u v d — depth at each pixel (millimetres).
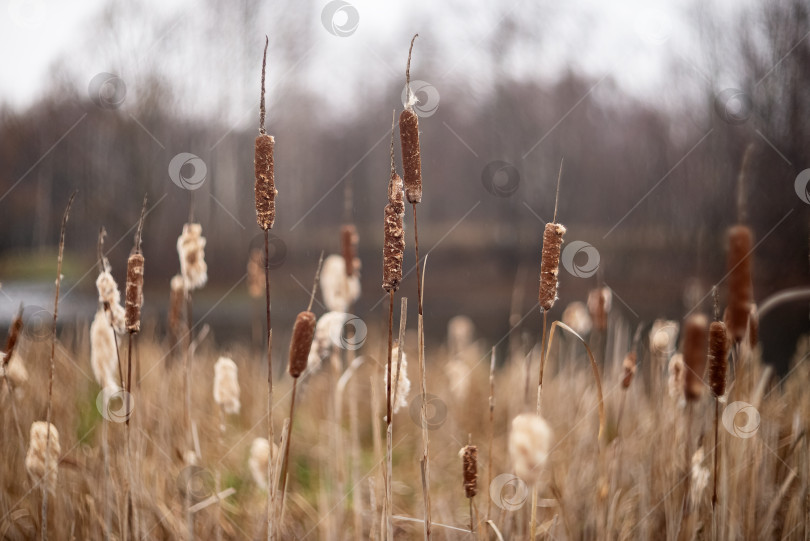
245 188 20688
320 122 26297
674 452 2699
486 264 20547
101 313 2205
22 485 2943
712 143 14516
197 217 19938
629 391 3852
